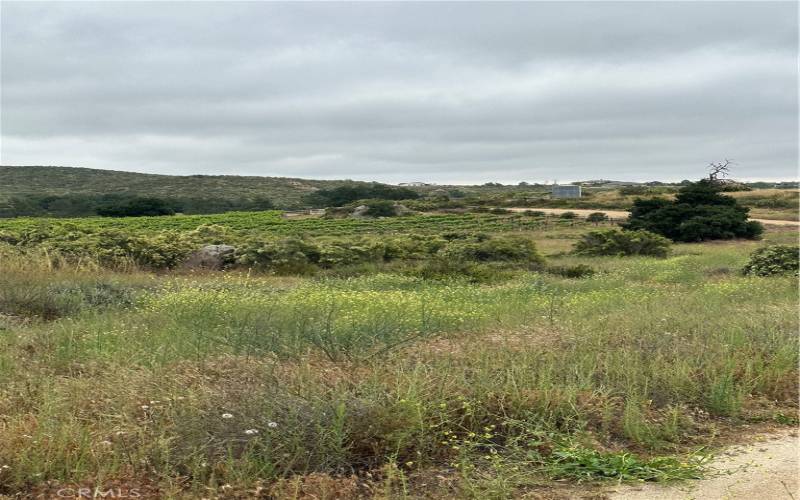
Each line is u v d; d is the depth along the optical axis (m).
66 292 12.08
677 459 5.00
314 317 9.34
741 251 32.34
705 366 7.13
